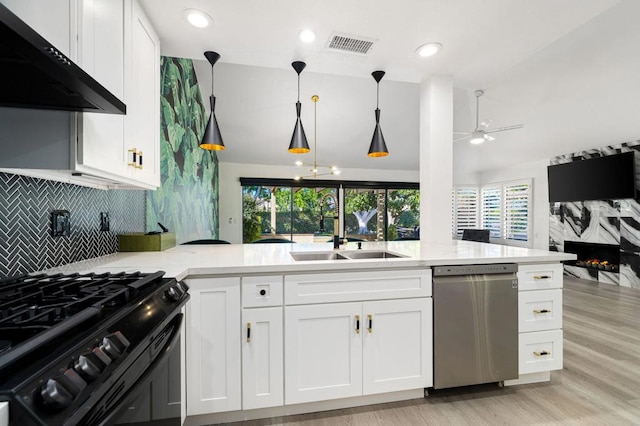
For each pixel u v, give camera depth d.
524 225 6.23
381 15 1.77
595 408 1.68
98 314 0.73
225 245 2.44
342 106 5.00
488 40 2.04
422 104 2.68
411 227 7.41
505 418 1.60
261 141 5.79
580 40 3.24
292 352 1.55
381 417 1.61
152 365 0.87
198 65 3.93
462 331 1.74
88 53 1.06
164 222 2.71
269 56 2.22
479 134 4.05
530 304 1.84
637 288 4.45
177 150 3.06
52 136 1.01
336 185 6.95
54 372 0.53
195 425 1.53
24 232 1.20
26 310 0.72
